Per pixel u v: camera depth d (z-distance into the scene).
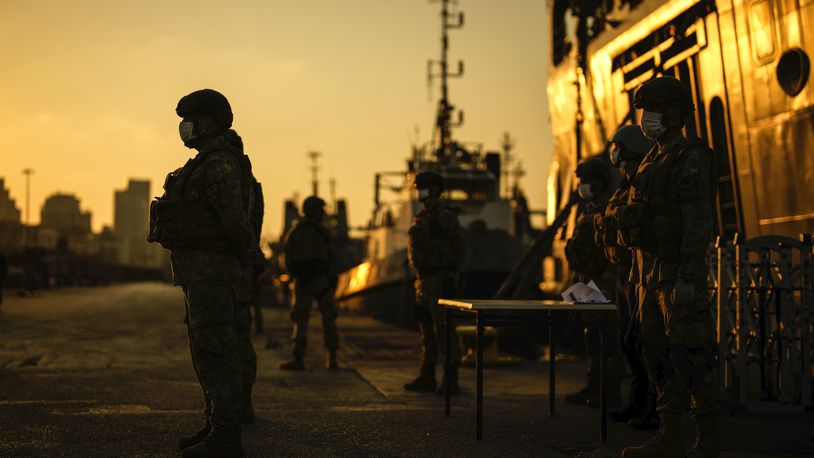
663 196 3.93
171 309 22.14
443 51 20.88
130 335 12.41
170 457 4.03
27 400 5.84
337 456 4.15
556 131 12.66
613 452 4.34
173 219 3.97
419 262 6.57
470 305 4.75
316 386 7.04
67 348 10.13
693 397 3.94
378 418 5.32
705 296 3.86
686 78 8.58
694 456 3.91
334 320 8.47
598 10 10.91
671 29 8.74
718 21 7.86
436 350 6.78
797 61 6.80
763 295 5.73
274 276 35.72
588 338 5.93
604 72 10.57
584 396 6.07
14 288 45.59
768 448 4.43
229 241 4.02
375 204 21.97
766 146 7.25
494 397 6.43
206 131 4.21
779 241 5.75
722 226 8.17
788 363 5.66
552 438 4.71
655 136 4.05
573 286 4.89
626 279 5.17
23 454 4.05
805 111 6.72
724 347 5.69
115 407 5.55
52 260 50.31
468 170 18.98
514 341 12.61
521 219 20.31
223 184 3.94
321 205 8.47
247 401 5.13
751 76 7.41
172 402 5.80
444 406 5.89
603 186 6.01
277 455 4.16
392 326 15.97
